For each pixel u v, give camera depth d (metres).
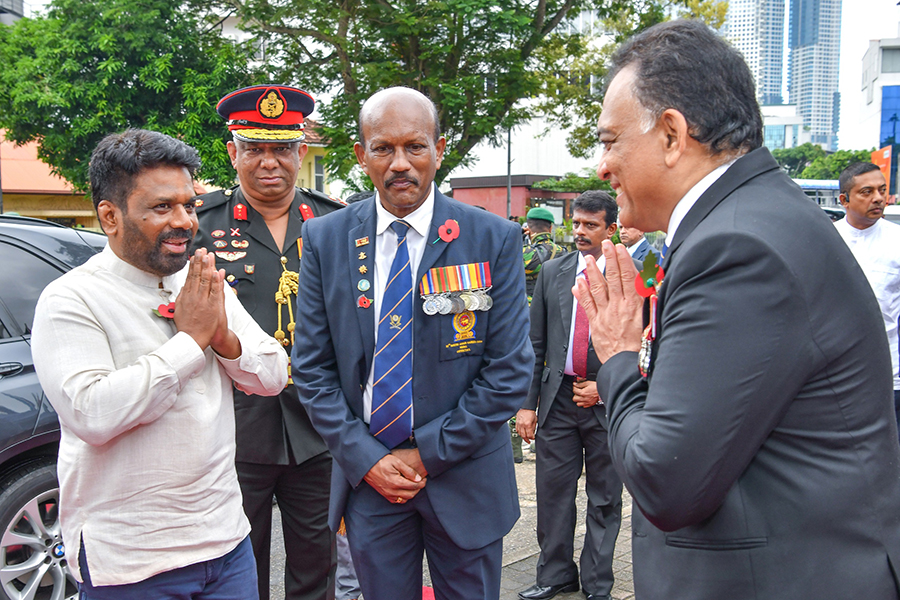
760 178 1.28
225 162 12.95
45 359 1.68
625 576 3.56
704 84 1.27
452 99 11.74
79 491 1.71
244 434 2.58
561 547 3.33
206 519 1.79
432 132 2.09
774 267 1.13
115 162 1.71
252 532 2.66
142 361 1.68
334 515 2.19
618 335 1.45
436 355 2.09
